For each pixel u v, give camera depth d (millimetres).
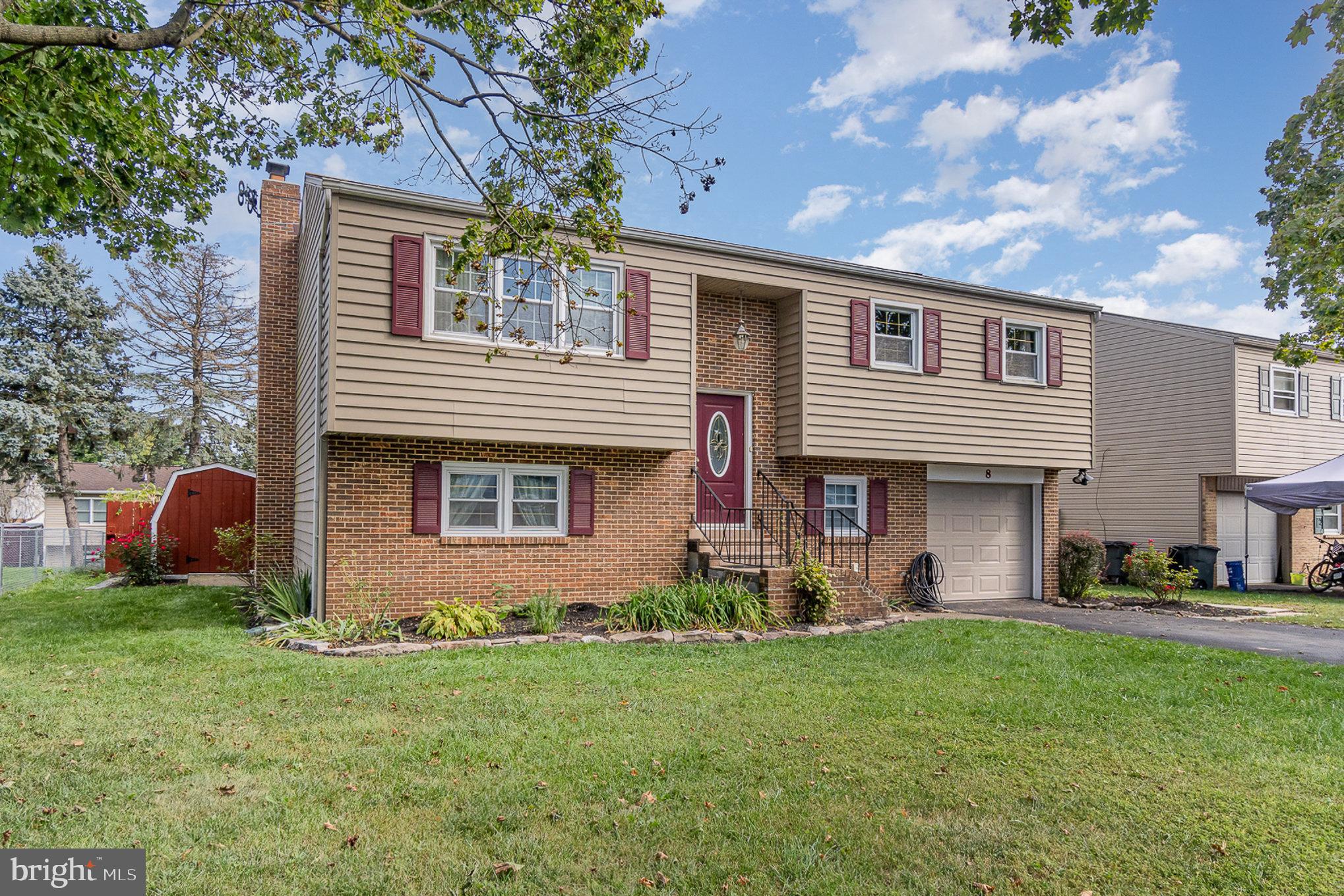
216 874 3422
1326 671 8031
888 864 3641
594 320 10547
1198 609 13656
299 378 13195
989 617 11828
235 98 6504
